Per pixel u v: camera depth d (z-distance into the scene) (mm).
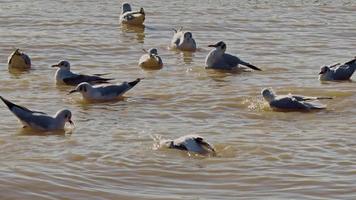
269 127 17078
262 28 32406
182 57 26578
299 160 14453
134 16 32375
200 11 36844
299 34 31000
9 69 23578
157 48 28094
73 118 17781
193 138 15000
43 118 16594
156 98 19984
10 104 16750
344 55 26859
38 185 12742
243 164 14156
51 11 35500
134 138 15883
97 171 13602
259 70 24062
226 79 22656
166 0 40406
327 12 37406
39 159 14234
